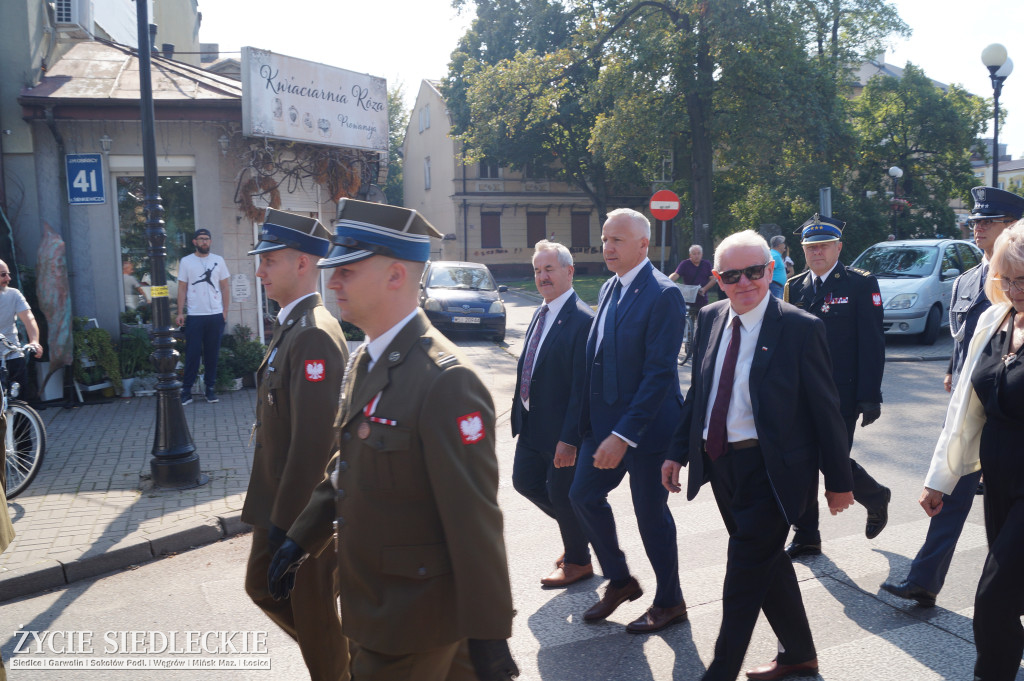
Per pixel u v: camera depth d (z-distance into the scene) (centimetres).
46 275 913
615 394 371
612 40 2394
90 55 1098
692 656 360
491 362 1292
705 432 320
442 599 205
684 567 466
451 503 197
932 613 398
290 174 1113
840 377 472
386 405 206
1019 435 272
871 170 3164
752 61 2072
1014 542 264
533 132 3372
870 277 470
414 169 4816
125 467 675
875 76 3244
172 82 1041
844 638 372
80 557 476
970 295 446
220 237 1049
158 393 620
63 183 988
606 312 383
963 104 3158
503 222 4081
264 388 298
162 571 485
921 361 1237
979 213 429
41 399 934
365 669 208
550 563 478
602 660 357
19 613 427
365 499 208
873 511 431
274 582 235
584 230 4203
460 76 3588
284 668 363
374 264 211
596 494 387
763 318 308
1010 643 266
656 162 2461
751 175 2420
